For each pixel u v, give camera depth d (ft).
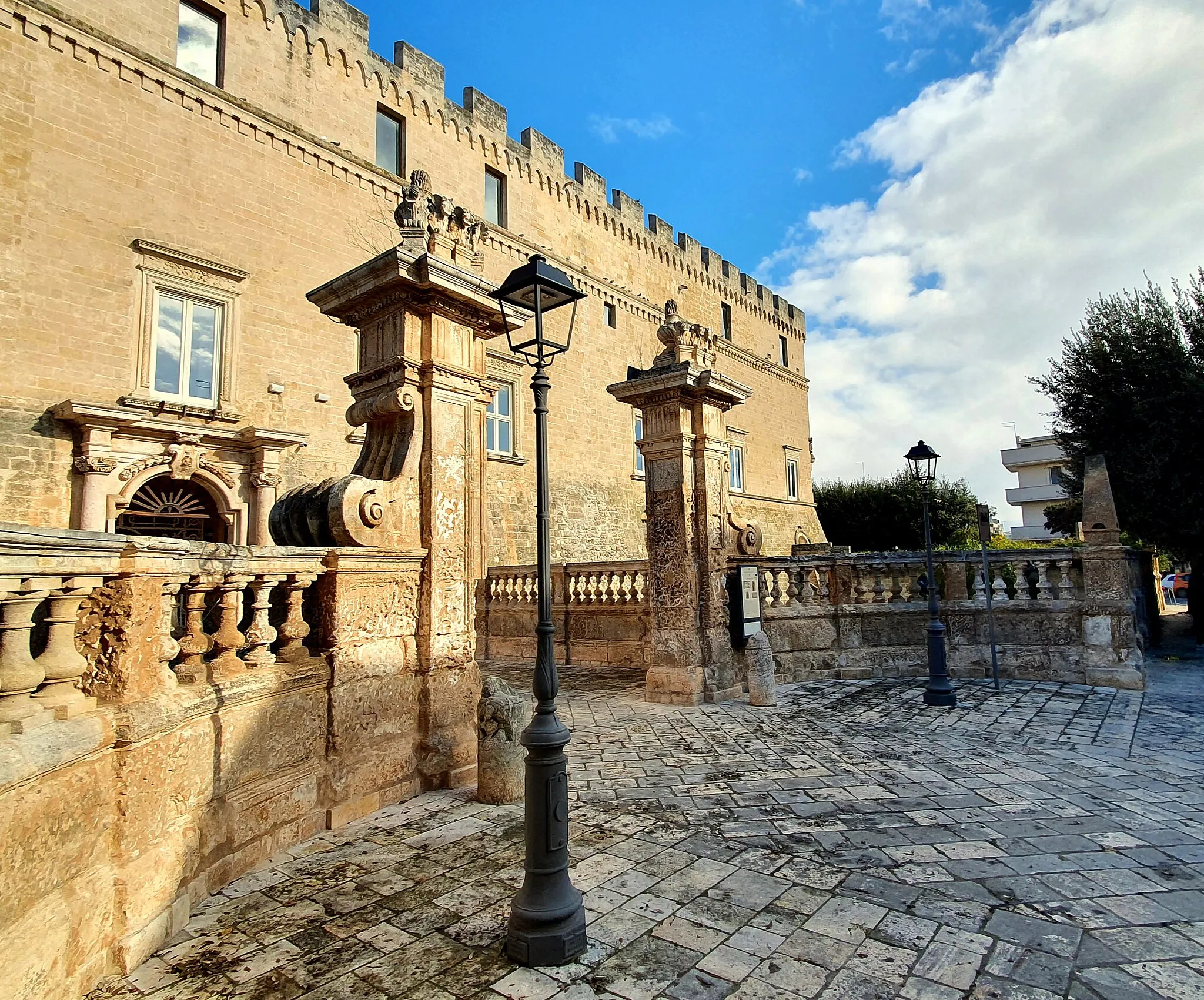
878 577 38.32
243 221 48.88
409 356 18.95
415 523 18.79
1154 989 9.48
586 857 14.25
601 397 80.28
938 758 21.40
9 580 8.32
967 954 10.43
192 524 45.44
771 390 117.29
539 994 9.52
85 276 40.98
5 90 38.70
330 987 9.71
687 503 32.45
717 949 10.64
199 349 46.34
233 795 13.20
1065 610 34.99
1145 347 46.62
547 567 11.60
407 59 61.82
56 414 38.70
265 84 51.44
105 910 9.77
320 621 16.38
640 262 89.56
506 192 70.85
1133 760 21.01
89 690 10.48
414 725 18.29
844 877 13.15
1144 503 46.85
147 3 45.37
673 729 26.13
